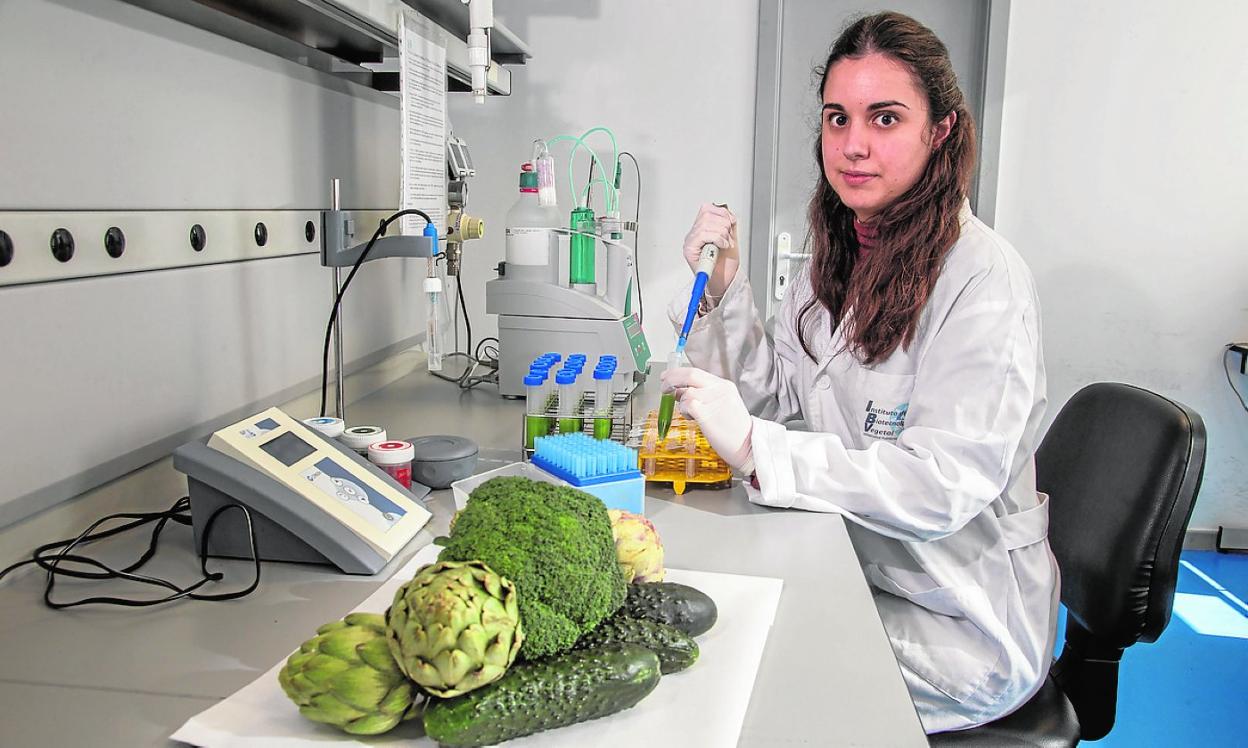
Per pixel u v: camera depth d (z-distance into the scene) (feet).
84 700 2.34
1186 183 9.82
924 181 4.27
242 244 4.56
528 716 2.09
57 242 3.26
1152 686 7.72
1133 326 10.12
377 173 6.51
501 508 2.41
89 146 3.44
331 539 3.19
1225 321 10.03
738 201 9.93
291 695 2.12
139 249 3.73
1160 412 4.48
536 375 4.46
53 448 3.31
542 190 6.18
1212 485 10.40
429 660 1.98
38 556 3.19
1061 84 9.73
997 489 3.85
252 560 3.32
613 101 9.80
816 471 3.94
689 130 9.80
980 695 4.11
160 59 3.85
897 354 4.36
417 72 5.31
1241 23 9.51
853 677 2.54
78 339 3.40
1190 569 9.98
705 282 5.19
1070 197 9.93
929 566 4.10
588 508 2.52
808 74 9.88
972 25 9.84
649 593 2.66
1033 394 4.00
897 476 3.88
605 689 2.17
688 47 9.68
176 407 4.06
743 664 2.56
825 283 4.95
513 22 9.73
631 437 4.70
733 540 3.62
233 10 4.64
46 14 3.19
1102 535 4.52
